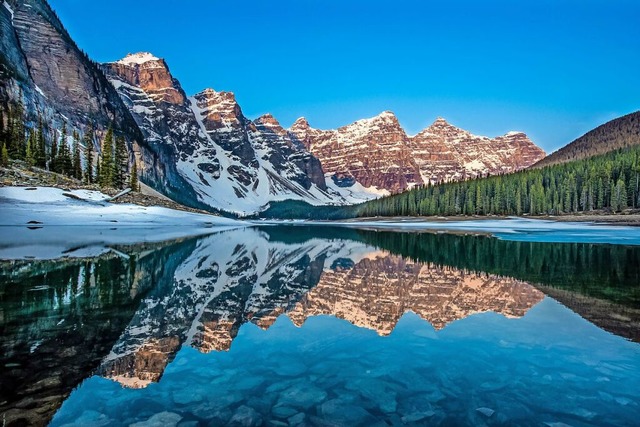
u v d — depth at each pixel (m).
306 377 8.05
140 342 10.19
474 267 26.73
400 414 6.46
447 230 84.06
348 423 6.15
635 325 12.04
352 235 75.50
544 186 120.12
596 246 41.16
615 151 131.25
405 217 149.12
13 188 56.25
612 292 17.58
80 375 7.90
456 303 15.62
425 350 9.73
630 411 6.53
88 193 66.75
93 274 20.12
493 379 7.87
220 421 6.15
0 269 20.45
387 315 13.72
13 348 9.33
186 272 23.53
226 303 15.83
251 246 45.97
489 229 81.81
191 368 8.53
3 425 5.82
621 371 8.25
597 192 104.00
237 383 7.72
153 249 34.41
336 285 20.75
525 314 13.66
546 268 25.52
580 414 6.45
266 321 12.93
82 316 12.45
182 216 78.00
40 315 12.33
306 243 53.62
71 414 6.26
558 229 73.88
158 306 14.48
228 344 10.34
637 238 51.62
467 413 6.48
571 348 9.80
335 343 10.42
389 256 35.59
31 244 32.38
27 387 7.25
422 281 21.58
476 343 10.27
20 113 86.94
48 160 78.38
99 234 45.12
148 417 6.21
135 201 76.31
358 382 7.77
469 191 126.12
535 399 6.99
